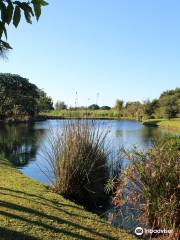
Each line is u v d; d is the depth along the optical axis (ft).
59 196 23.03
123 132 101.09
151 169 17.07
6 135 83.51
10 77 179.93
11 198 20.58
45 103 189.67
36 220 16.93
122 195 18.89
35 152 51.42
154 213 16.79
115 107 247.70
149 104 224.94
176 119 192.95
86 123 27.09
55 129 29.27
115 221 19.52
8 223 16.11
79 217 18.56
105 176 26.76
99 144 27.20
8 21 6.90
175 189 16.31
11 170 31.32
